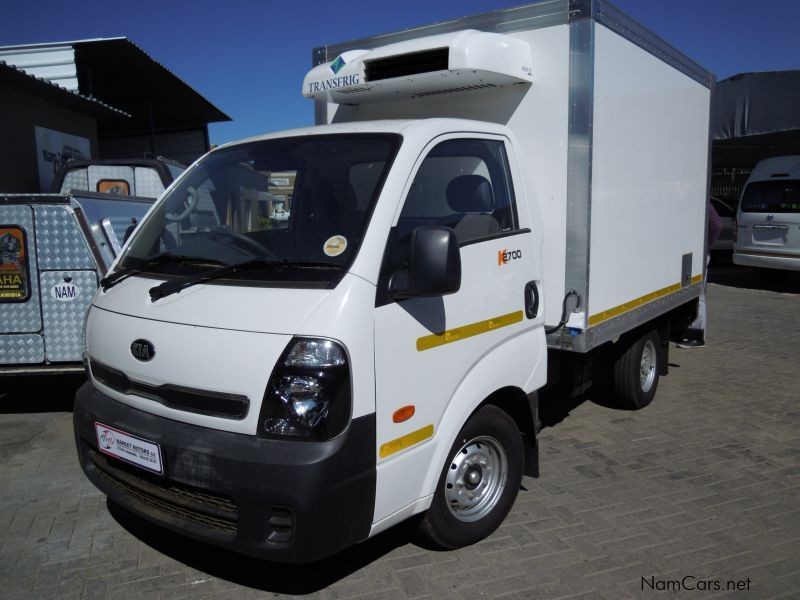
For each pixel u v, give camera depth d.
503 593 3.16
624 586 3.22
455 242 2.70
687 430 5.43
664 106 5.18
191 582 3.27
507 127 3.99
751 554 3.52
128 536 3.72
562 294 4.09
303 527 2.48
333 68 4.28
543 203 4.09
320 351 2.51
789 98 13.84
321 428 2.50
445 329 3.06
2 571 3.37
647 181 4.95
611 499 4.16
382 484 2.75
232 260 3.01
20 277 5.05
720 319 10.40
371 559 3.46
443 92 4.28
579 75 3.87
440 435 3.08
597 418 5.73
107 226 5.31
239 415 2.59
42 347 5.14
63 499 4.17
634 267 4.82
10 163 9.28
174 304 2.88
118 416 2.98
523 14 4.06
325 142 3.30
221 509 2.65
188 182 3.70
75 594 3.17
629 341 5.59
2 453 4.90
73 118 11.21
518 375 3.60
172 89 12.90
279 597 3.14
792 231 12.46
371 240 2.76
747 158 17.95
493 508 3.60
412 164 3.04
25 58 10.26
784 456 4.87
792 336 9.10
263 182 3.32
